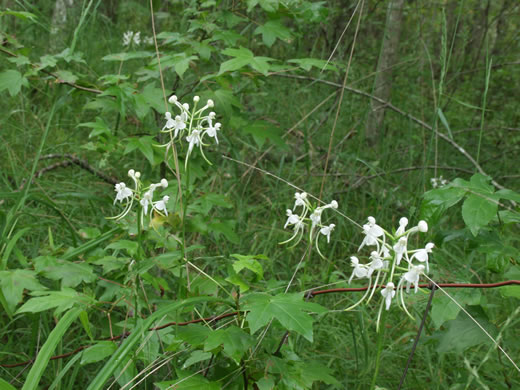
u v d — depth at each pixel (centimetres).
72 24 571
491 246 227
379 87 629
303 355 294
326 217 450
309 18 353
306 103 625
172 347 192
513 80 810
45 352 180
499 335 201
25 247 360
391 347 310
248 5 334
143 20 781
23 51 328
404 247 162
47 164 466
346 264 409
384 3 786
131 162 484
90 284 282
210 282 238
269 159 527
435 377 291
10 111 523
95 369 290
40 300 206
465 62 888
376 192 498
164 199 218
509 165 616
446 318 204
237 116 345
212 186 418
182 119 221
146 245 285
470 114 755
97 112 532
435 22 813
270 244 412
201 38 364
